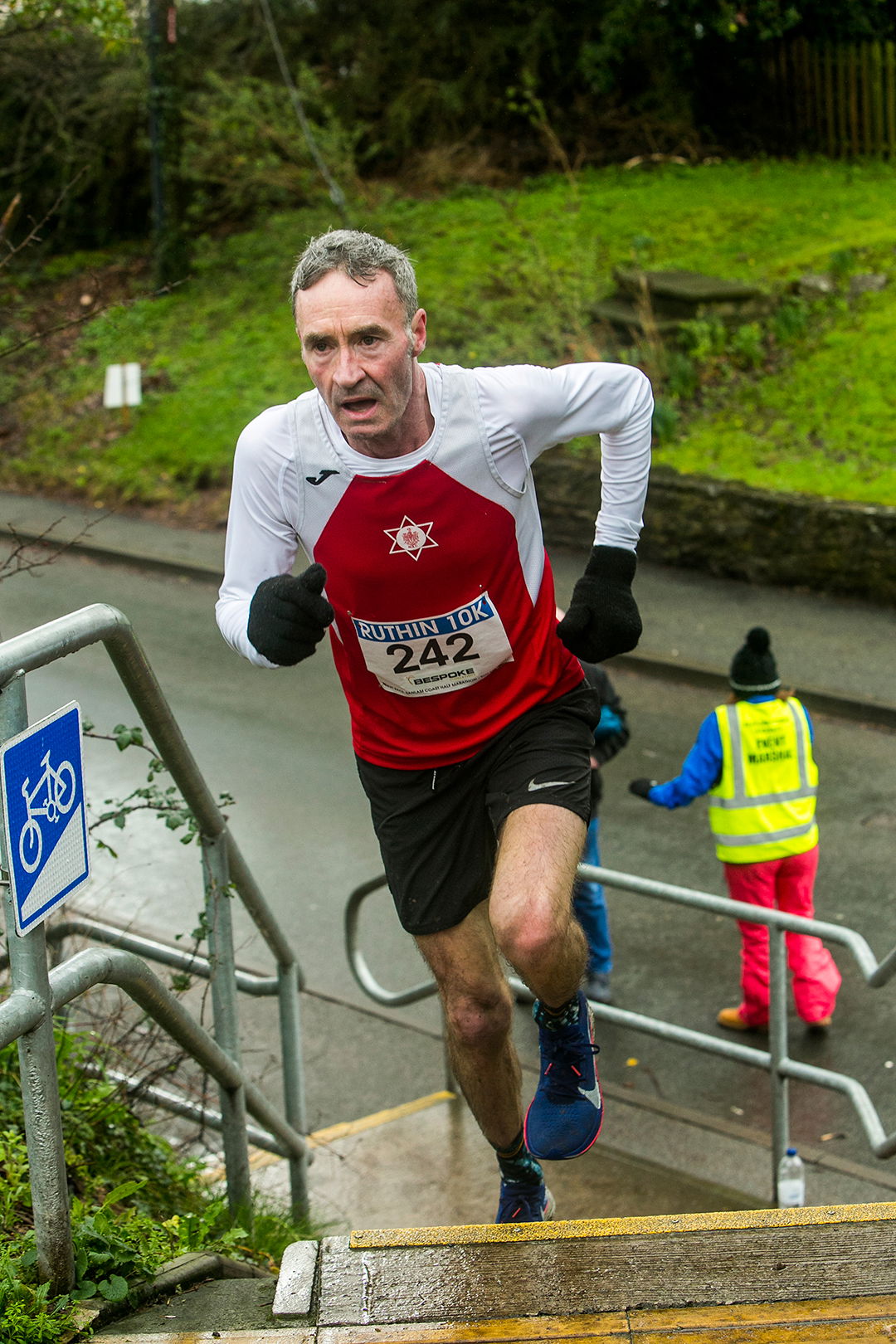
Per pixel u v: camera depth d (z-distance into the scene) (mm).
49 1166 2195
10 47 7441
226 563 2684
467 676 2705
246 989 4328
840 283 14305
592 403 2611
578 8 18578
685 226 16047
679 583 11906
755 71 18438
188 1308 2338
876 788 8648
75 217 19188
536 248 15148
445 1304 2258
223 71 18484
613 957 7051
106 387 14906
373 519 2551
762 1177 5336
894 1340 2115
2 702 2010
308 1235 3969
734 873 6238
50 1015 2164
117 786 8648
